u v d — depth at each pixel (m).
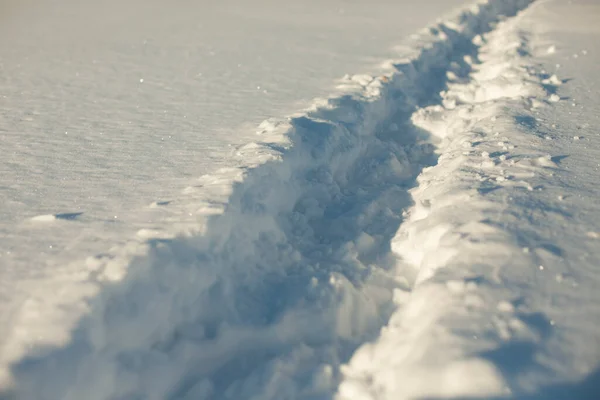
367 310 3.32
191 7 14.52
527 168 4.20
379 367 2.73
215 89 6.94
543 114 5.63
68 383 2.38
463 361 2.38
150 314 2.81
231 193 3.68
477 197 3.79
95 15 13.64
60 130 5.49
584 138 4.84
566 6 11.50
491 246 3.17
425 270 3.30
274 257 3.62
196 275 3.06
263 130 5.16
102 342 2.60
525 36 9.84
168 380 2.70
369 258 3.96
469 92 7.27
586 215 3.44
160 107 6.24
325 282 3.31
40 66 8.36
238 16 12.87
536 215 3.46
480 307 2.71
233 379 2.81
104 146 4.99
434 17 12.21
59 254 3.11
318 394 2.67
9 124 5.70
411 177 5.26
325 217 4.39
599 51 8.39
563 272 2.91
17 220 3.57
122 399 2.55
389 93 6.89
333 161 4.96
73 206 3.75
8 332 2.56
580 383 2.28
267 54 8.86
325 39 10.01
